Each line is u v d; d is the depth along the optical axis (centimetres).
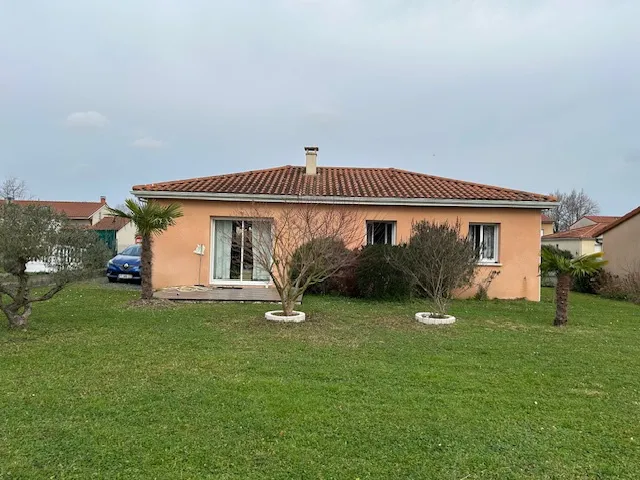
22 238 728
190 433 391
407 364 615
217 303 1127
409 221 1438
